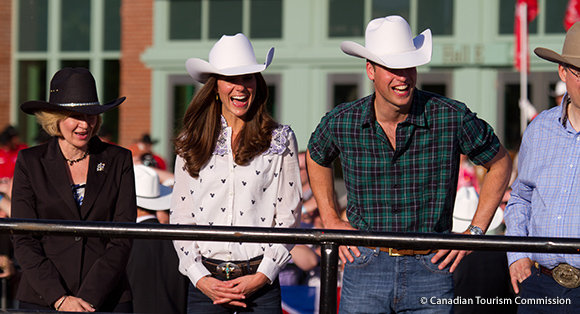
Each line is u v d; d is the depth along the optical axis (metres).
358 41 40.12
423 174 11.65
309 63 40.38
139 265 14.50
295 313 17.30
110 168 12.81
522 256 12.80
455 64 38.62
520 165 12.80
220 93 12.34
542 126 12.38
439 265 11.73
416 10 39.56
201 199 12.43
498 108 38.66
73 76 12.59
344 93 40.22
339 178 37.19
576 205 11.80
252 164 12.28
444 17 39.28
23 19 44.31
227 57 12.45
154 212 17.56
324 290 9.00
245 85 12.23
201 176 12.45
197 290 12.62
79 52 43.78
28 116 44.59
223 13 41.56
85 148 12.91
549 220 12.01
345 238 8.99
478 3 38.56
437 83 39.38
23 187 12.45
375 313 11.89
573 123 12.01
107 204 12.62
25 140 44.44
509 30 38.44
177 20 42.22
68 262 12.41
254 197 12.27
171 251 14.66
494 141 11.78
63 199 12.40
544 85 38.16
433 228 11.73
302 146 40.59
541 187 12.16
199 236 9.14
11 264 18.66
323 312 8.98
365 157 11.79
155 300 14.46
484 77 38.75
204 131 12.46
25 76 44.44
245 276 12.20
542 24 38.12
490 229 18.98
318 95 40.44
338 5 40.28
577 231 11.75
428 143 11.55
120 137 42.88
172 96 42.25
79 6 43.69
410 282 11.75
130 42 42.75
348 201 12.34
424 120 11.46
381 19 12.12
